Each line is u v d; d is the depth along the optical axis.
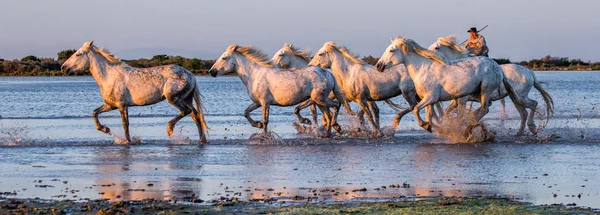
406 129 24.78
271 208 12.00
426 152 18.42
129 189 13.67
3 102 39.06
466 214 11.53
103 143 20.52
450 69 20.17
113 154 18.20
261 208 12.01
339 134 22.44
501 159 17.16
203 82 76.94
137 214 11.55
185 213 11.62
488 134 20.56
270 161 16.98
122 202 12.24
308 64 22.47
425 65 20.31
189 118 29.66
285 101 21.11
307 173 15.36
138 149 19.17
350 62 21.97
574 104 38.41
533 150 18.70
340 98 22.06
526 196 13.04
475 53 25.00
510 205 12.14
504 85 21.16
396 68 21.73
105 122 27.61
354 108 35.00
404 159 17.23
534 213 11.59
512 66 21.81
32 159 17.34
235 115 31.14
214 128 25.30
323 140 21.12
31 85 62.81
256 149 19.12
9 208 11.95
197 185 14.07
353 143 20.36
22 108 34.91
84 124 26.55
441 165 16.33
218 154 18.16
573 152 18.30
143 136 22.75
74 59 20.20
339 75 22.02
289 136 22.56
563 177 14.81
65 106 36.41
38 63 102.88
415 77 20.39
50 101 40.16
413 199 12.72
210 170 15.75
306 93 21.20
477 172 15.41
